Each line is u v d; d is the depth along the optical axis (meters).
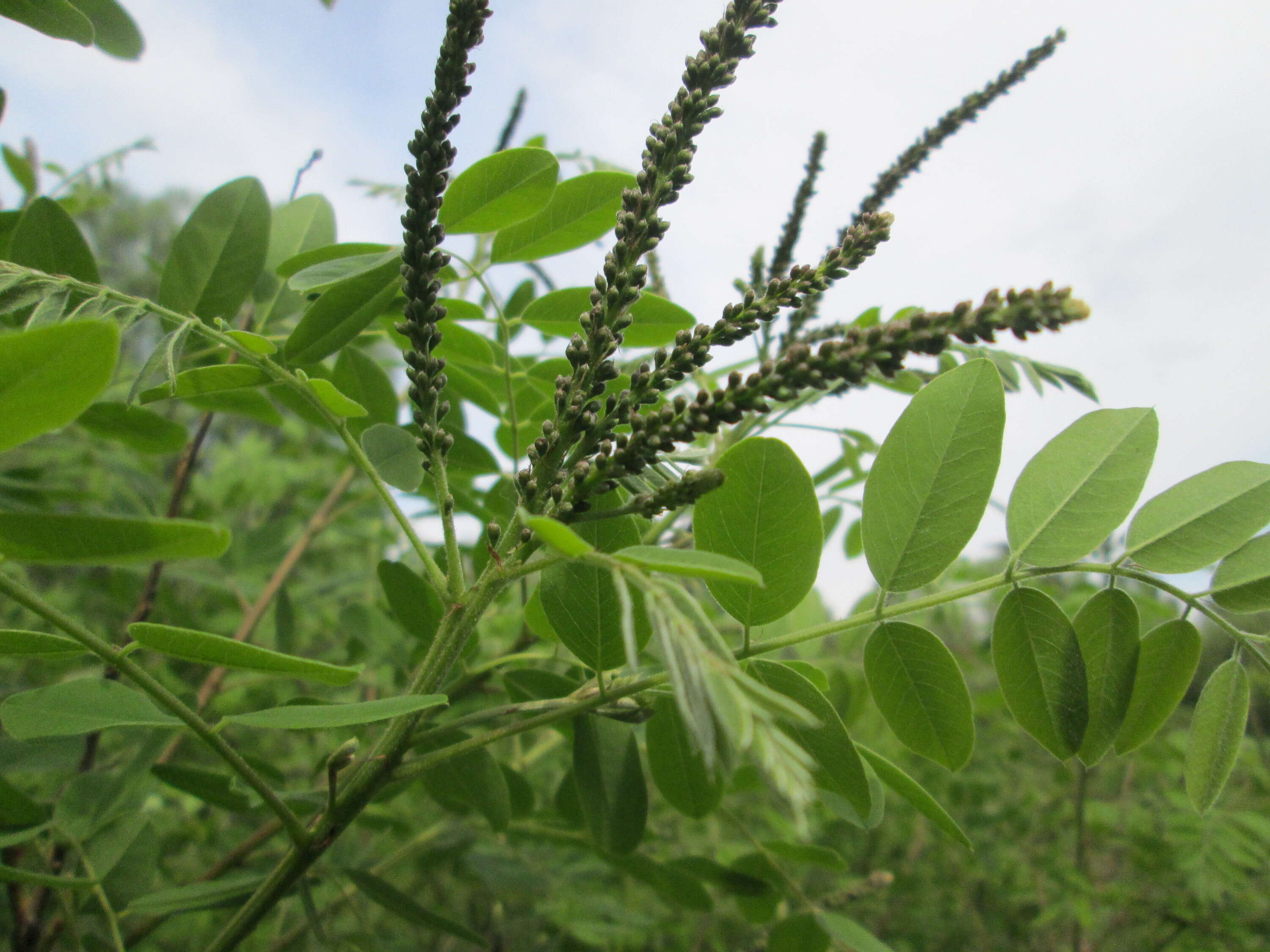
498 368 0.24
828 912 0.25
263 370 0.18
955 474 0.17
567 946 0.41
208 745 0.16
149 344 0.28
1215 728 0.17
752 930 0.44
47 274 0.18
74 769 0.23
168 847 0.38
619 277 0.16
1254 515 0.17
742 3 0.16
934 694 0.18
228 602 0.47
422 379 0.17
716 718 0.12
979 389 0.17
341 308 0.20
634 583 0.13
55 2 0.18
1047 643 0.18
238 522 0.53
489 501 0.25
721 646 0.12
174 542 0.13
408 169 0.16
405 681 0.28
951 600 0.18
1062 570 0.17
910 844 0.49
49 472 0.40
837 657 0.33
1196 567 0.17
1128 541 0.18
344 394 0.24
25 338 0.11
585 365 0.16
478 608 0.17
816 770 0.17
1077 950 0.41
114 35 0.22
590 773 0.21
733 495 0.17
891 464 0.18
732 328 0.16
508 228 0.22
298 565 0.49
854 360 0.14
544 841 0.32
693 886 0.27
